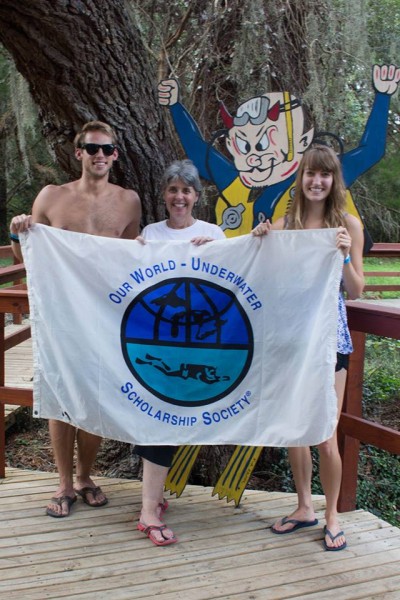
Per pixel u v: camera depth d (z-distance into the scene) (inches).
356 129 250.5
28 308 137.1
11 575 104.2
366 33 221.0
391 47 274.1
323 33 212.2
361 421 123.2
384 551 113.4
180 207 122.6
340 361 109.7
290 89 207.9
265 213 149.3
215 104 208.4
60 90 138.9
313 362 106.3
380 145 143.3
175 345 115.6
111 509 127.5
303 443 108.0
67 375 115.6
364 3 218.7
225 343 114.5
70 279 115.4
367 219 460.4
